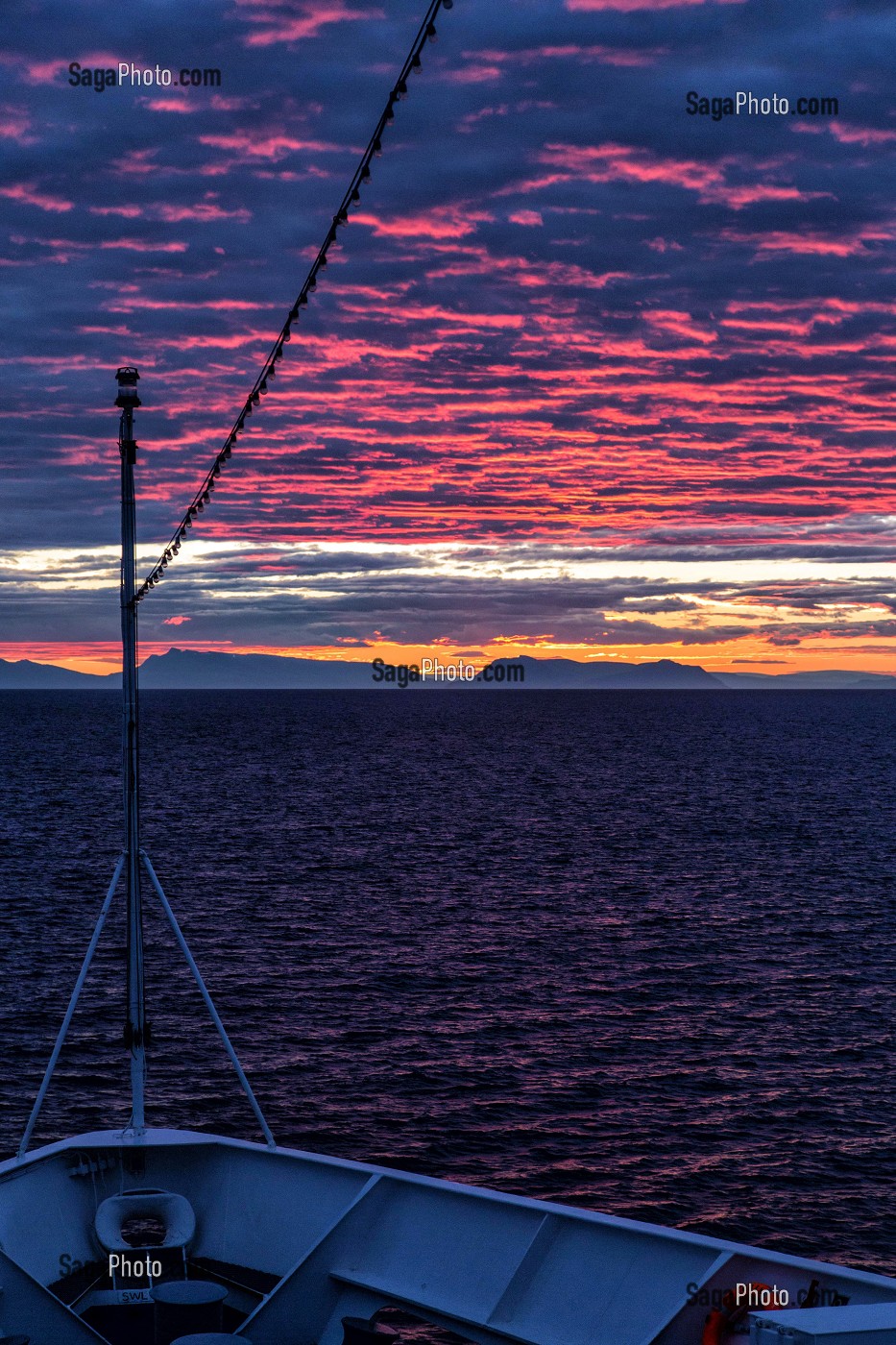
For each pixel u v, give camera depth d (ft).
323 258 28.09
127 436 42.70
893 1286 30.48
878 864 268.41
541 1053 132.87
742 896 228.02
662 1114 115.03
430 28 21.29
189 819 334.03
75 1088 118.11
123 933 189.06
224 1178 42.22
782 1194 98.02
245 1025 140.15
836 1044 137.08
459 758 593.01
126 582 42.86
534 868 259.60
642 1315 32.68
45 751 611.47
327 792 416.46
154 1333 36.06
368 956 176.35
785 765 558.56
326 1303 37.19
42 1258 38.96
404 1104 116.47
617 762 571.69
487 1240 36.76
